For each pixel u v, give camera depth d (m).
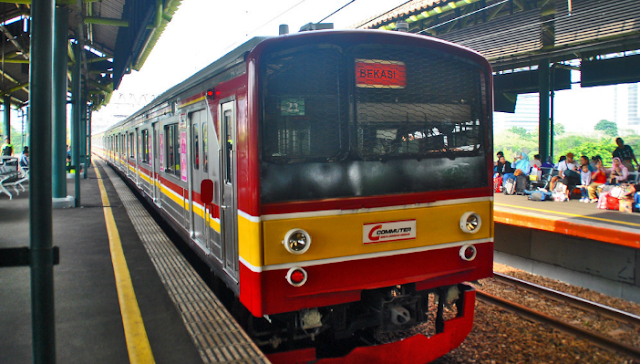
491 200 4.14
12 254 2.18
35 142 2.16
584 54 11.83
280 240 3.29
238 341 3.52
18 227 7.86
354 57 3.54
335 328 3.71
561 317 5.47
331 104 3.49
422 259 3.80
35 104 2.15
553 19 10.21
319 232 3.40
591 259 6.73
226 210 4.16
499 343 4.70
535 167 11.32
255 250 3.24
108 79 20.70
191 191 5.52
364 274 3.56
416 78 3.78
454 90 3.95
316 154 3.44
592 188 9.58
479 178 4.09
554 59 12.38
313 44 3.43
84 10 10.09
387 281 3.65
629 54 11.51
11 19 9.93
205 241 5.04
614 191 8.38
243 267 3.50
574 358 4.39
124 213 9.56
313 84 3.44
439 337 3.97
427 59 3.81
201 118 4.98
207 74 4.57
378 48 3.62
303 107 3.41
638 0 8.66
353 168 3.54
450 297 4.13
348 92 3.52
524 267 7.82
